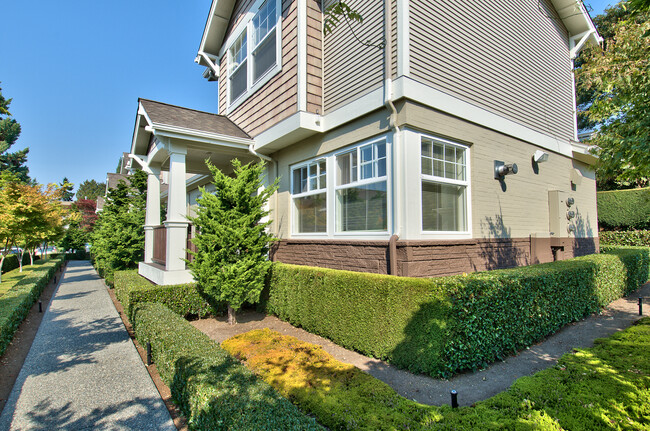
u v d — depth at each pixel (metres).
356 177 5.89
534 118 7.81
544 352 4.52
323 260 6.34
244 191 6.00
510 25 7.25
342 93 6.14
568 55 9.54
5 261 16.88
